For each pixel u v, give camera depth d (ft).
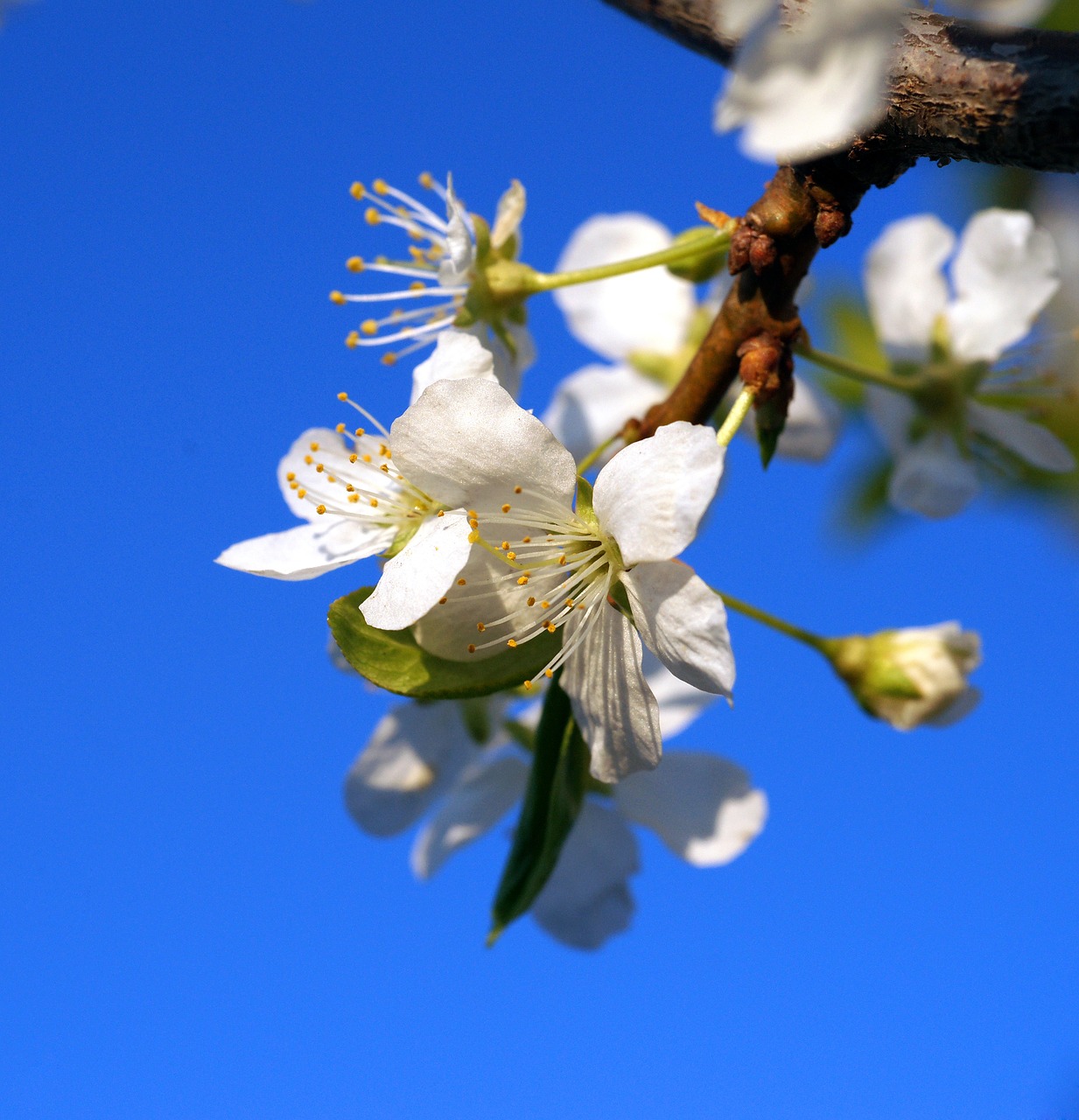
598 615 0.51
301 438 0.57
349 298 0.59
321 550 0.54
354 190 0.60
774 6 0.42
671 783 0.65
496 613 0.51
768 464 0.51
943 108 0.46
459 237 0.57
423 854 0.66
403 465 0.51
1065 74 0.45
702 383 0.52
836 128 0.42
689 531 0.49
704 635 0.49
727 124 0.42
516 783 0.66
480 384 0.50
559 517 0.51
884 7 0.42
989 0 0.43
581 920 0.66
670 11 0.51
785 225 0.50
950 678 0.59
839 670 0.60
